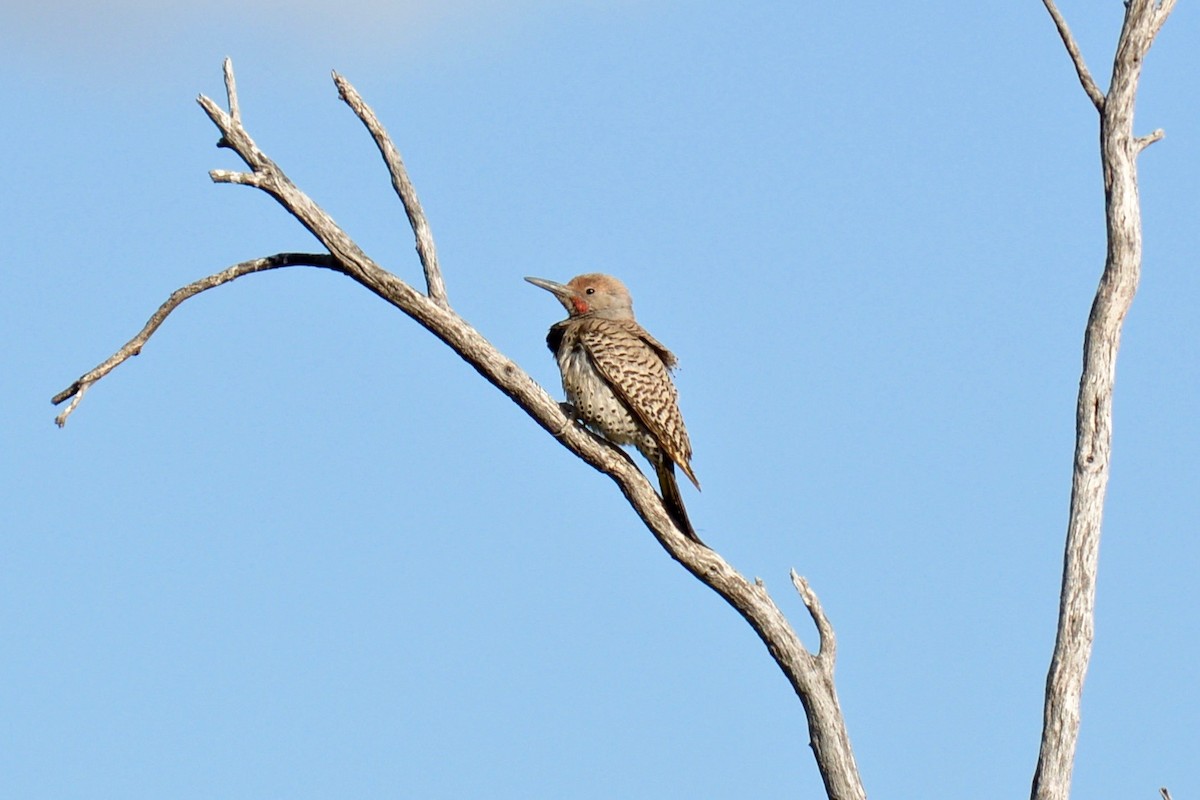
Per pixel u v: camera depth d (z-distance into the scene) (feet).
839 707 40.55
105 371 39.06
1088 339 39.58
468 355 40.57
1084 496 38.73
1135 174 39.83
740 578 41.37
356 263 39.63
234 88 39.17
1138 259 39.45
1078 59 40.47
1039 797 37.63
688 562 41.39
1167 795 36.50
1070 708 37.76
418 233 40.81
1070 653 38.09
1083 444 39.11
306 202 39.37
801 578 41.06
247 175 38.99
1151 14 39.63
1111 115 39.96
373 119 40.68
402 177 40.86
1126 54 39.70
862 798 40.01
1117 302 39.37
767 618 41.06
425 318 40.14
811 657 40.75
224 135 39.14
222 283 39.99
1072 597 38.37
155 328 39.63
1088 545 38.50
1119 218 39.45
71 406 38.78
